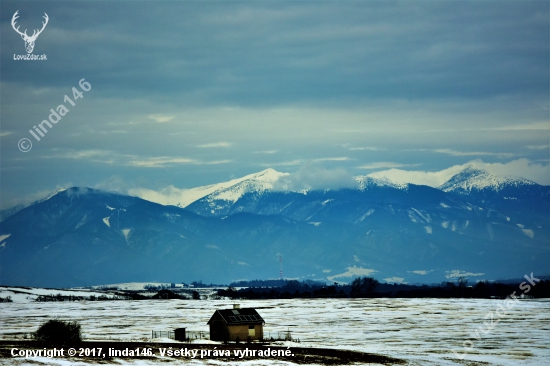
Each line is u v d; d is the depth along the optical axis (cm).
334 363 13450
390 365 13475
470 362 14025
